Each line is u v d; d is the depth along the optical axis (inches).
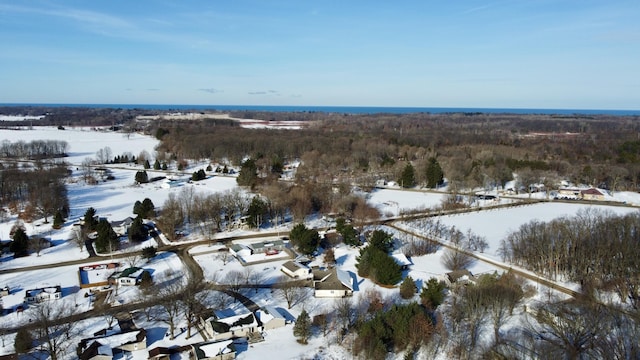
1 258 4879.4
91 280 4313.5
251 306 3843.5
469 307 3385.8
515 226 6112.2
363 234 5698.8
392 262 4271.7
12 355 3053.6
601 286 3976.4
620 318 3304.6
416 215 6515.8
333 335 3395.7
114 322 3543.3
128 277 4252.0
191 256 4982.8
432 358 3058.6
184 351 3198.8
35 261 4808.1
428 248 5147.6
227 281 4328.3
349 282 4101.9
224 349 3093.0
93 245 5270.7
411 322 3193.9
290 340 3336.6
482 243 5319.9
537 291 4018.2
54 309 3725.4
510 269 4333.2
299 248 5004.9
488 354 2984.7
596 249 4264.3
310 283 4301.2
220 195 6688.0
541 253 4451.3
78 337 3329.2
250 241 5487.2
